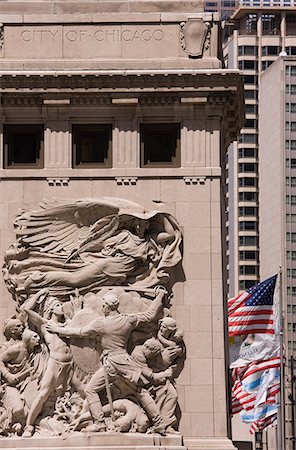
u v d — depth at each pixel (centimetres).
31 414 6619
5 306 6800
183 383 6725
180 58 6956
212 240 6825
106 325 6644
